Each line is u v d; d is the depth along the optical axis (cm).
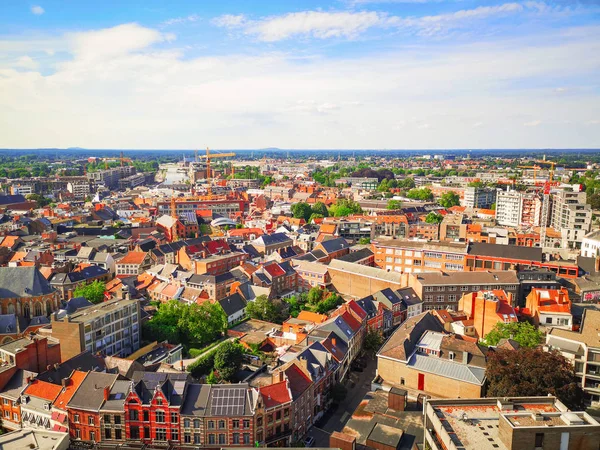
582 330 11888
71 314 14938
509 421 7362
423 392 11700
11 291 16512
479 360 11500
